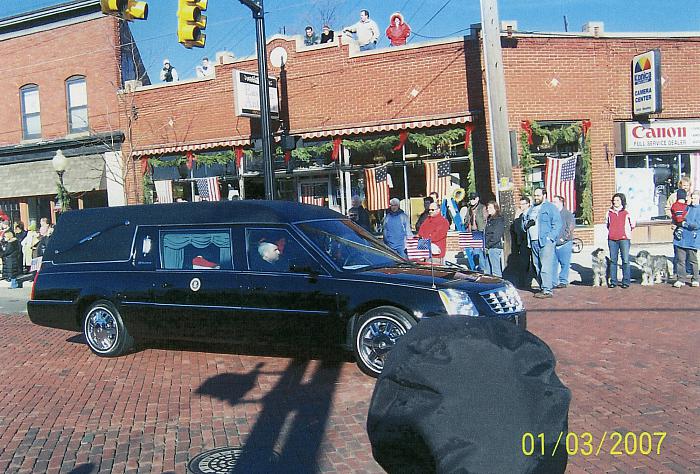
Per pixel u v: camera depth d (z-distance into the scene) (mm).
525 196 16016
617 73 16672
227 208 8078
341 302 7078
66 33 21859
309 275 7324
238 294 7598
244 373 7434
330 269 7277
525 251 12625
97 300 8555
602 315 9742
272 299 7426
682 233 11930
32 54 22438
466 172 16688
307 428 5598
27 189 22531
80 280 8641
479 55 16188
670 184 17297
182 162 20047
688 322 9047
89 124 21578
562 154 16797
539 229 11547
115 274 8438
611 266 12258
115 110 21188
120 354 8516
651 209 17219
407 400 2141
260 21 13203
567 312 10078
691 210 11836
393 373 2221
